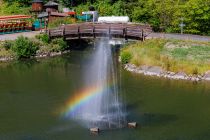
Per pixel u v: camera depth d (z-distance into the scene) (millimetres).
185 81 45625
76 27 61188
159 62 49375
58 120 35000
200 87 43531
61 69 52469
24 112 37219
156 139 31094
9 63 56531
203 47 51312
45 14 67625
